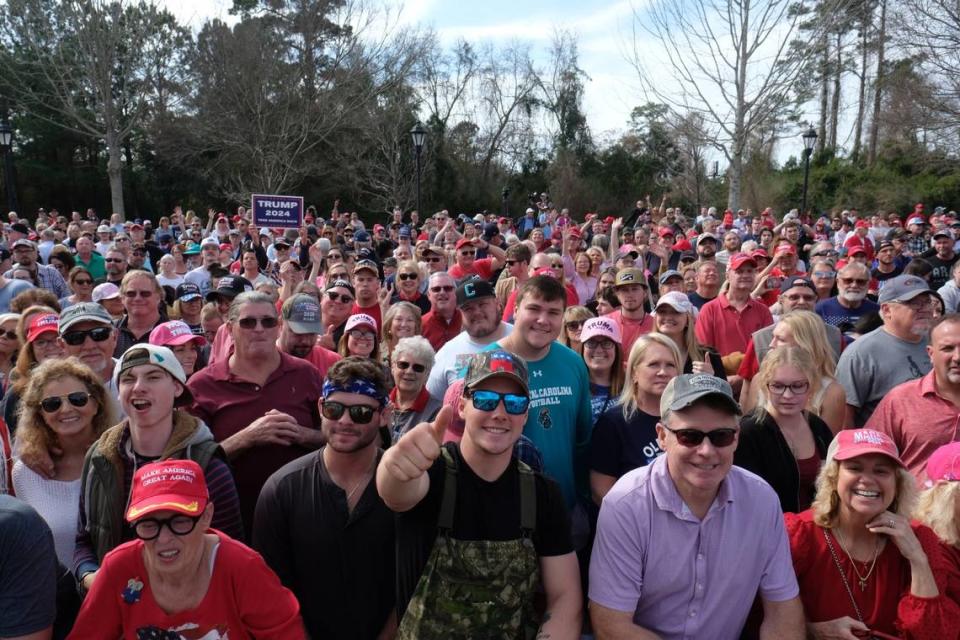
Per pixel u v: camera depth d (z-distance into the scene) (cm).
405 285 768
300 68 3525
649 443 352
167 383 300
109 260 923
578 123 4875
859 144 4475
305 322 465
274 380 387
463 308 443
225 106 3450
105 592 240
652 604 279
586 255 951
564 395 366
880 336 471
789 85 2064
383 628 290
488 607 242
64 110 3061
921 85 3231
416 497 237
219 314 644
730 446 261
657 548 273
